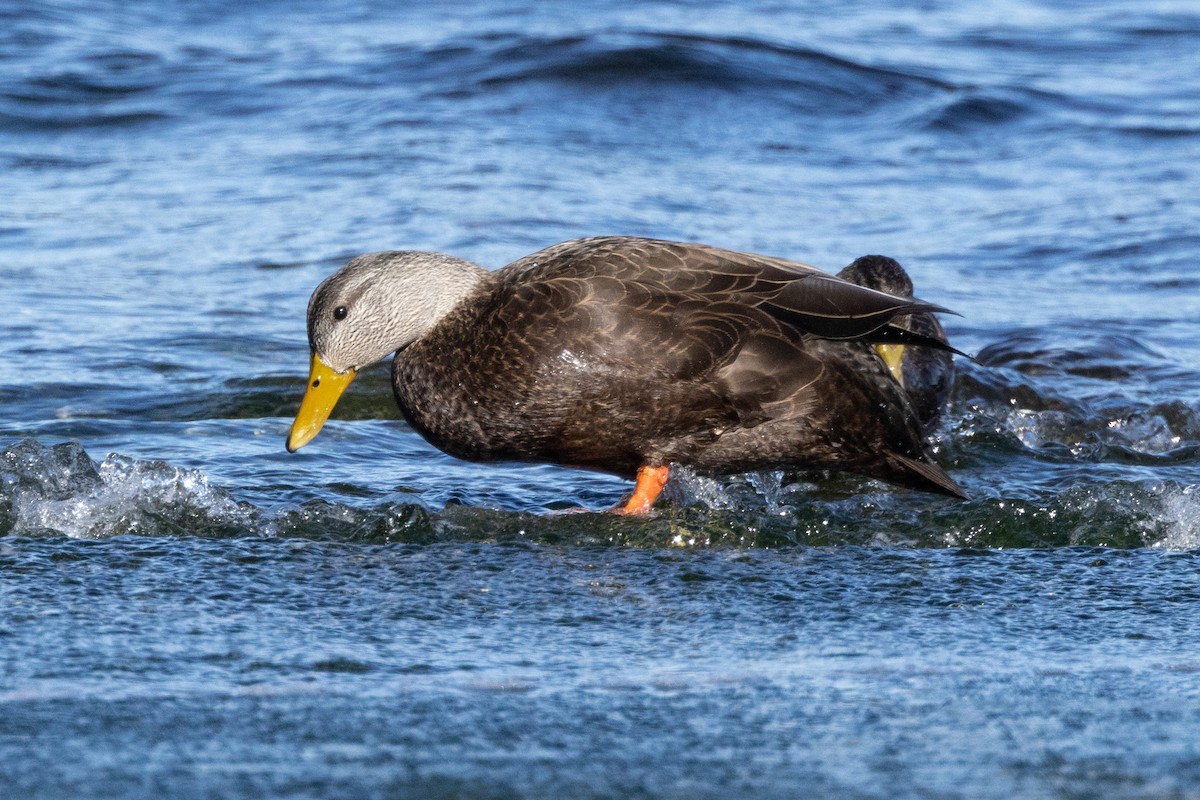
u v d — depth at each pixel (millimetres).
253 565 8914
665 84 29203
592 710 6590
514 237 20281
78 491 10039
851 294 10125
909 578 8914
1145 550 9586
